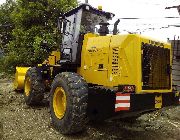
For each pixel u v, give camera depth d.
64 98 4.81
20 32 13.68
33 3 13.55
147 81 4.65
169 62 5.08
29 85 6.98
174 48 10.05
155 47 4.82
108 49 4.87
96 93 4.70
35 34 13.45
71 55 5.80
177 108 7.55
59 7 13.39
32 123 5.36
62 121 4.76
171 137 5.17
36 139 4.46
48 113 6.19
